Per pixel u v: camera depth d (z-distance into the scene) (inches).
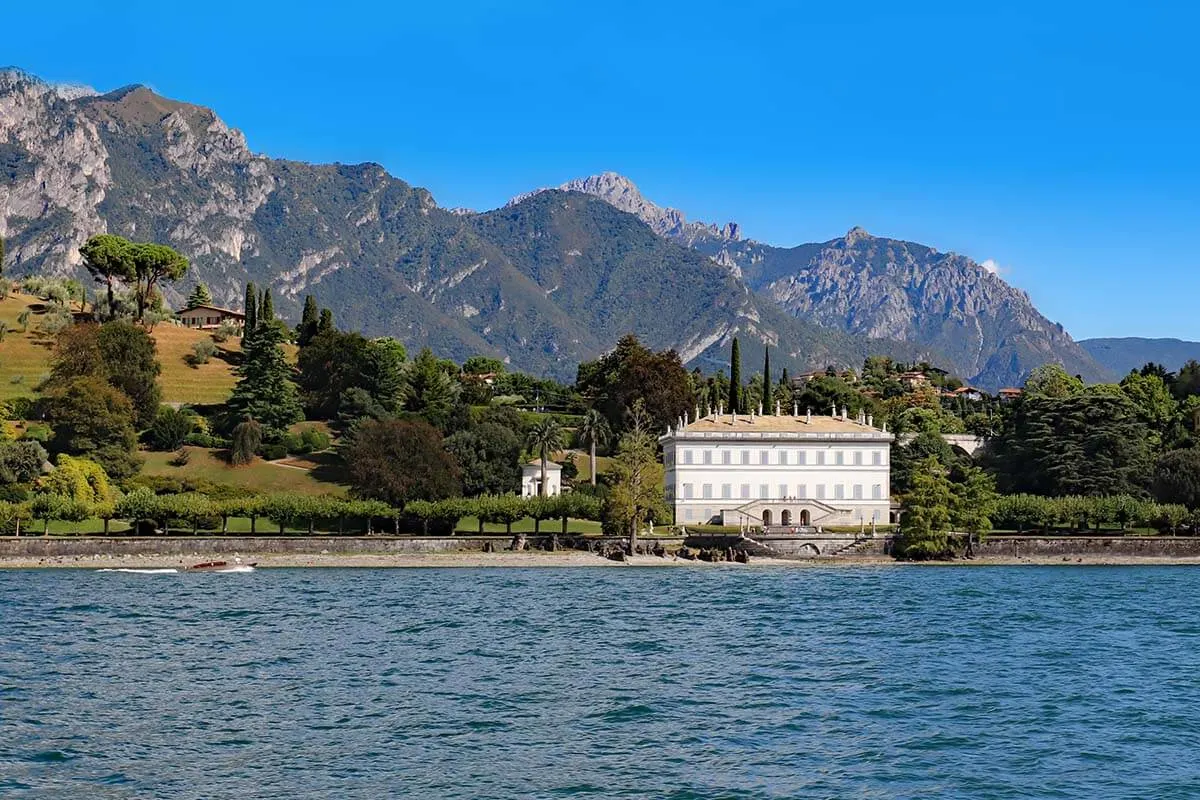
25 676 3127.5
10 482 7475.4
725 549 7130.9
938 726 2640.3
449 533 7377.0
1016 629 4163.4
